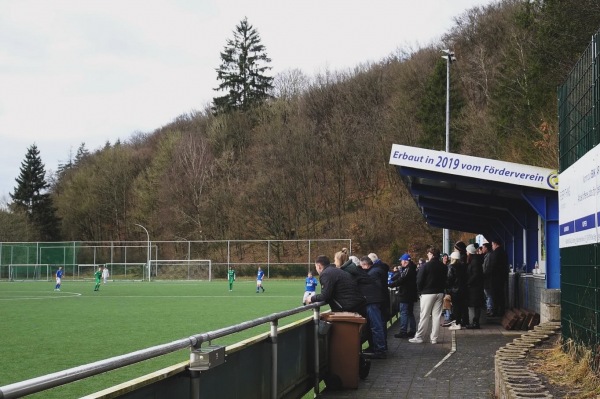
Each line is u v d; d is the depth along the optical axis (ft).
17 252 220.64
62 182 358.02
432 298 50.26
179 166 270.87
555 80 131.34
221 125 306.35
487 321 65.77
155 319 76.59
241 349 20.39
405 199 222.48
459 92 222.28
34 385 9.68
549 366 27.55
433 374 36.42
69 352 49.67
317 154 258.78
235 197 255.91
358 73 297.12
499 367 27.37
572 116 30.81
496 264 65.62
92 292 140.77
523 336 35.81
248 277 208.85
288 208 251.39
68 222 307.58
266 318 22.48
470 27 249.75
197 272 211.20
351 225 230.68
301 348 28.50
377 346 42.22
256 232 251.39
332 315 32.86
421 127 230.68
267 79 329.72
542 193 52.47
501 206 68.80
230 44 329.52
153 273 212.84
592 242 26.12
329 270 35.32
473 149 182.60
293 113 305.53
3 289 155.22
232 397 19.66
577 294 28.48
